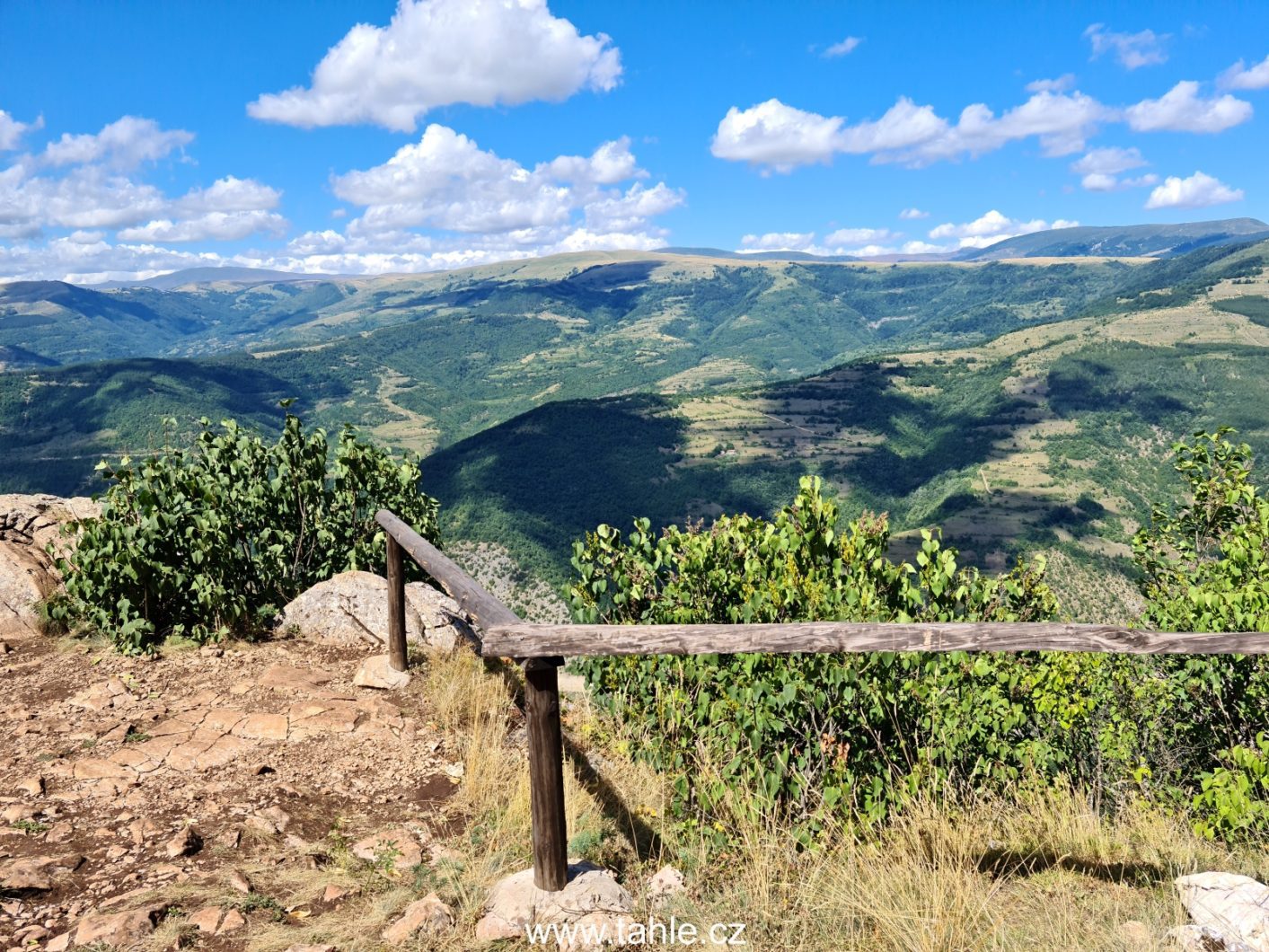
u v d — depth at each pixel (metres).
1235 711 5.44
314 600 7.46
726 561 5.35
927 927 2.95
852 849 3.73
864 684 4.38
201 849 3.70
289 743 5.04
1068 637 3.01
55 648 6.81
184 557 7.21
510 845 3.84
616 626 2.94
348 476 8.57
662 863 3.85
